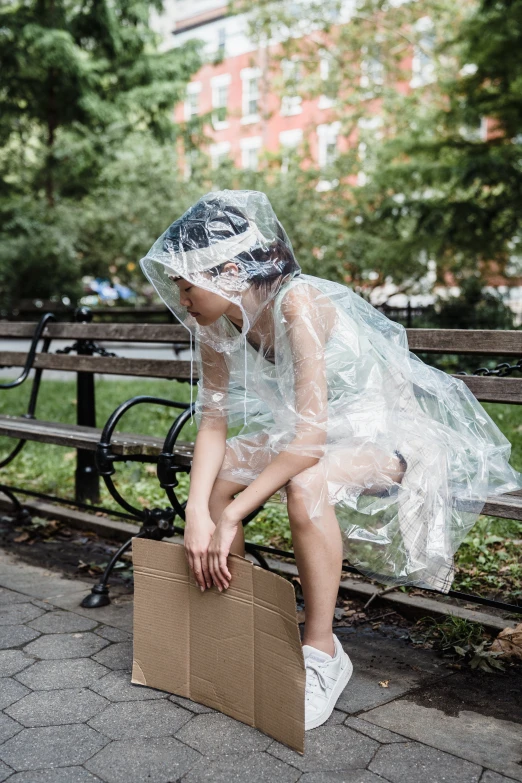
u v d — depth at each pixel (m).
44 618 2.61
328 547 1.92
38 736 1.87
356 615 2.66
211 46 33.41
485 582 2.83
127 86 21.53
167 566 2.05
